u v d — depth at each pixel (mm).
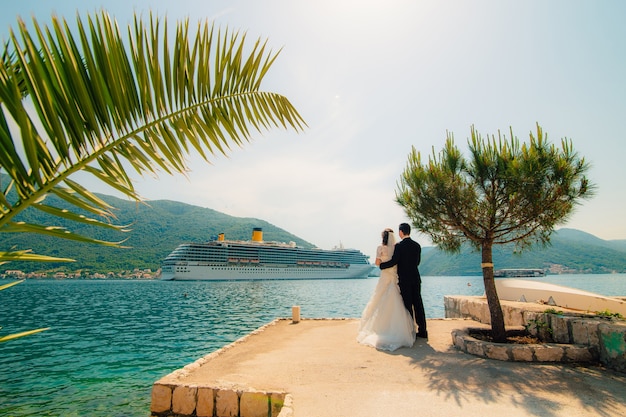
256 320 24984
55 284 96250
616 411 3232
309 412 3307
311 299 44719
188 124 1805
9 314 29641
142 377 10508
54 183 1241
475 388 3947
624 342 4504
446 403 3498
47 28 1212
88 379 10297
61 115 1254
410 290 6863
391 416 3189
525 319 7203
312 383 4250
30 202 1180
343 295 52625
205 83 1894
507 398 3615
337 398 3695
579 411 3236
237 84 2102
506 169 5926
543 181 5664
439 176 6445
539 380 4195
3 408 7852
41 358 13234
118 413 7539
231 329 20641
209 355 5797
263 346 6645
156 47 1608
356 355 5762
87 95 1317
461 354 5668
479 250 7484
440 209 6695
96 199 1373
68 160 1281
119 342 16438
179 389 4105
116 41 1431
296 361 5402
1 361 12781
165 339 17234
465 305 10555
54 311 31859
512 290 10633
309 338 7445
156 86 1620
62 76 1248
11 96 1093
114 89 1423
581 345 5195
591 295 8273
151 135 1623
